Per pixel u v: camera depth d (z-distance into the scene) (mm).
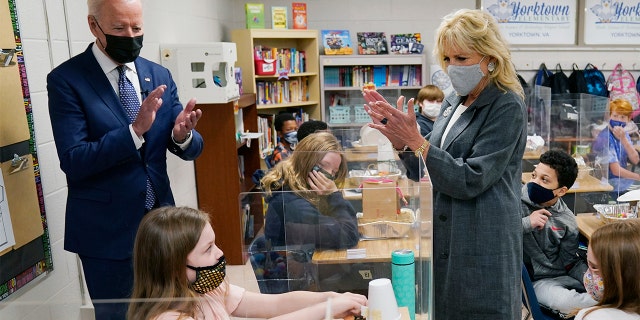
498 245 1805
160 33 3838
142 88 2008
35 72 2176
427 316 1376
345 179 1876
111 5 1784
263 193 1686
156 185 1978
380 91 6535
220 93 3844
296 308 1463
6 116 1934
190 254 1274
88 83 1828
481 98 1812
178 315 1159
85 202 1854
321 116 6328
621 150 4113
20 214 2002
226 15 6004
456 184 1724
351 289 1627
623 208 3062
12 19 1991
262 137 5461
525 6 6797
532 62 6945
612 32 6887
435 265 1901
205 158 4254
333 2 6598
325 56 6207
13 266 1951
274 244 1676
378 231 1631
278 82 5801
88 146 1729
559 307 2336
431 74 6297
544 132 5387
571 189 3893
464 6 6727
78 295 2088
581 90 6727
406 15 6664
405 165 1834
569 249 2549
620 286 1607
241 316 1479
